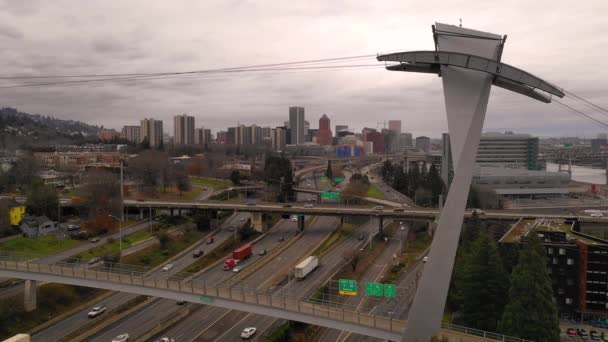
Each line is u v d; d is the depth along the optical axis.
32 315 83.94
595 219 137.88
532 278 62.69
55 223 132.88
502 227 140.38
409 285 102.62
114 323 83.69
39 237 120.62
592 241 95.00
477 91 53.75
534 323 61.31
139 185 196.38
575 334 82.19
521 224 121.19
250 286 100.12
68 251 113.88
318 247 135.75
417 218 146.12
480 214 145.12
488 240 75.38
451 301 85.94
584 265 88.00
